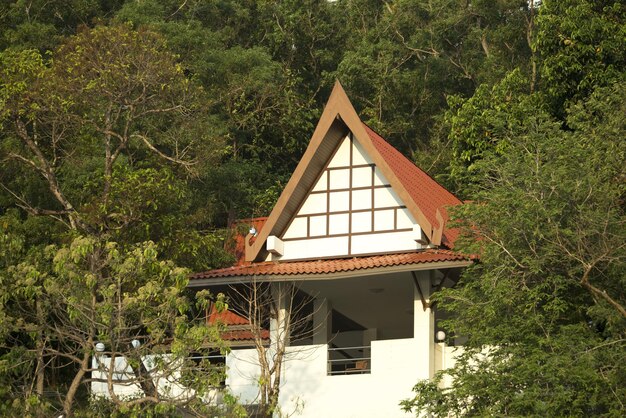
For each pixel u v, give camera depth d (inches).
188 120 2065.7
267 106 2743.6
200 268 1866.4
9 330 1531.7
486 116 2146.9
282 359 1737.2
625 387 1457.9
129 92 1900.8
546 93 2118.6
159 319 1492.4
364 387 1710.1
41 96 1845.5
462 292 1593.3
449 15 3056.1
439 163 2765.7
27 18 2571.4
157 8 2647.6
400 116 2974.9
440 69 2994.6
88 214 1788.9
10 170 1969.7
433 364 1704.0
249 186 2576.3
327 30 3061.0
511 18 2989.7
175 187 1886.1
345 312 1961.1
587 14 2089.1
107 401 1557.6
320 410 1717.5
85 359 1517.0
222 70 2610.7
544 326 1535.4
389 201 1782.7
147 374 1501.0
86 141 1937.7
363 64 2967.5
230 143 2714.1
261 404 1589.6
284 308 1772.9
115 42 1907.0
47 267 1768.0
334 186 1809.8
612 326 1494.8
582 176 1568.7
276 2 3184.1
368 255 1772.9
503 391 1473.9
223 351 1489.9
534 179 1573.6
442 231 1737.2
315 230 1802.4
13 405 1487.5
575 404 1425.9
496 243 1574.8
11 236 1711.4
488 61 2901.1
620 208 1636.3
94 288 1520.7
